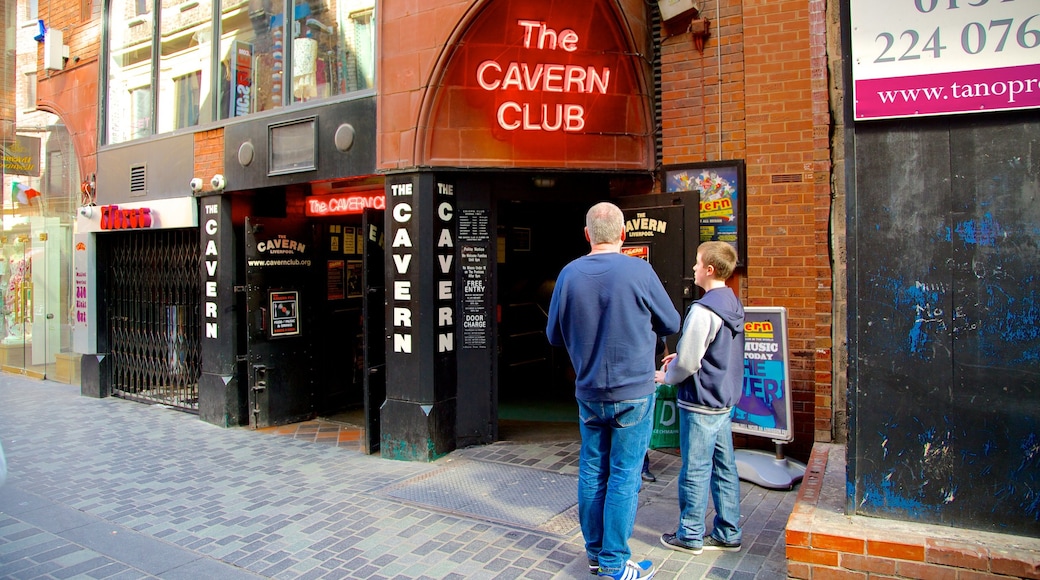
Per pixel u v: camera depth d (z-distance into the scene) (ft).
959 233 9.70
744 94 18.37
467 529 14.20
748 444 18.39
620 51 18.80
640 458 11.23
